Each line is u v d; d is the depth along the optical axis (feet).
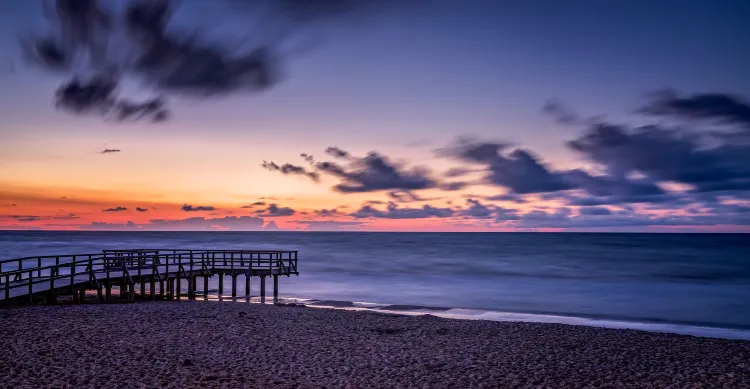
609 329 56.65
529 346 45.70
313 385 32.09
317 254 258.37
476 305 89.25
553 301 95.20
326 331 51.29
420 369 36.58
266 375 33.99
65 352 37.96
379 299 96.32
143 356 37.76
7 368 33.19
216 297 92.99
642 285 124.57
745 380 35.01
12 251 242.37
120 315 56.24
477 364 38.45
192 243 397.19
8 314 54.08
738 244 394.11
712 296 104.17
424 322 59.11
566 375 35.81
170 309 63.16
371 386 32.22
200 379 32.42
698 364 39.60
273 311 64.90
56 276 67.10
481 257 233.96
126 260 90.38
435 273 155.53
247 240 522.47
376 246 364.79
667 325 68.28
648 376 35.86
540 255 251.60
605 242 458.50
